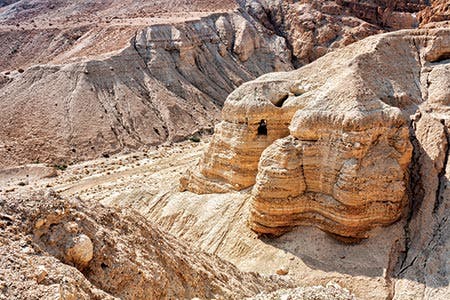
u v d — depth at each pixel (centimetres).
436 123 2814
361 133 2502
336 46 9669
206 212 3152
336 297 1596
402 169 2605
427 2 9775
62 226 1326
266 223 2738
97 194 4300
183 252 1859
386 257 2431
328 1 10631
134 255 1451
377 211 2522
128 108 6875
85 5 13212
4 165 5741
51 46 9450
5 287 1024
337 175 2572
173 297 1448
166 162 5559
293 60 10288
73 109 6588
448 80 3019
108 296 1209
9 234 1212
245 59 9375
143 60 7950
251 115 3031
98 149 6209
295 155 2684
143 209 3600
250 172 3130
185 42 8369
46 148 6097
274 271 2528
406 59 3241
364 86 2681
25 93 6888
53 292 1038
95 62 7250
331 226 2591
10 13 13850
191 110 7438
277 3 11288
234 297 1708
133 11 11831
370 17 10162
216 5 10988
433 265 2338
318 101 2712
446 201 2558
